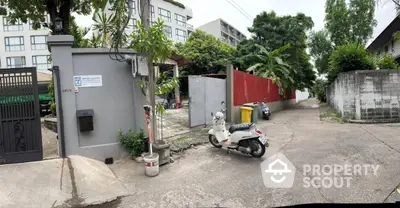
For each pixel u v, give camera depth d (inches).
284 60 690.8
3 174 148.8
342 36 625.3
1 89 168.6
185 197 134.0
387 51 682.8
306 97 1850.4
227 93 370.6
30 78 172.6
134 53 200.4
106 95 197.3
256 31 730.2
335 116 435.8
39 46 1128.2
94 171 165.9
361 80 356.2
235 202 126.6
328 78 639.8
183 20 1298.0
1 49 1111.0
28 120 172.9
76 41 322.3
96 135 194.4
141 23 193.0
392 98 349.7
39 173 153.3
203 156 210.2
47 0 291.4
